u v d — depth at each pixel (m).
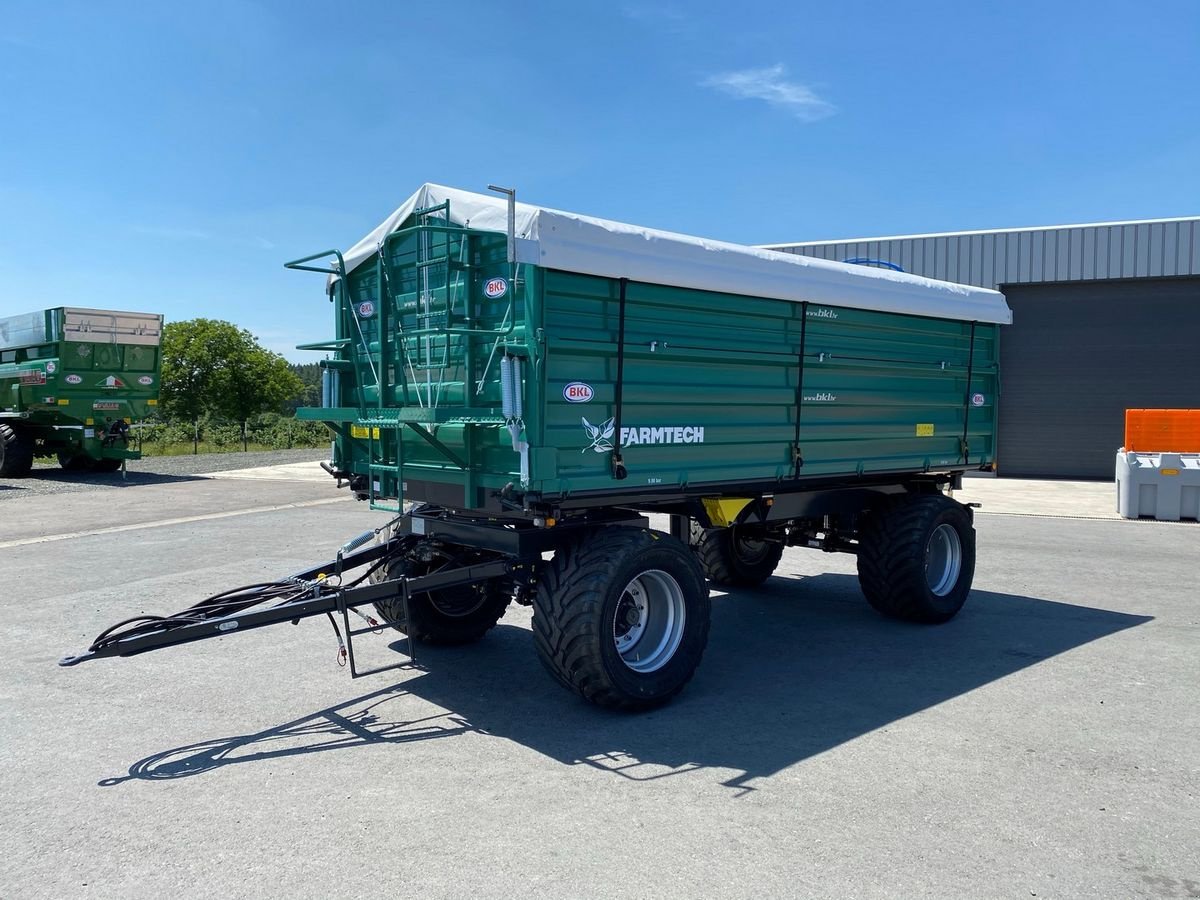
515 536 4.67
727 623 6.90
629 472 4.83
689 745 4.35
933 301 6.90
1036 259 18.84
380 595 4.71
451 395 4.91
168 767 4.07
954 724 4.64
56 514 12.76
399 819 3.53
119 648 4.05
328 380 5.91
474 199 4.68
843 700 5.05
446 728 4.59
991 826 3.47
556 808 3.63
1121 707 4.90
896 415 6.78
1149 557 9.87
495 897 2.94
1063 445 19.41
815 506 6.52
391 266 5.35
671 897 2.94
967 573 7.07
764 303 5.55
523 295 4.41
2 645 6.08
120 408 18.62
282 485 16.94
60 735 4.48
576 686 4.68
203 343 61.16
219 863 3.18
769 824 3.48
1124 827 3.47
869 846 3.30
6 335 19.27
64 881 3.05
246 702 5.00
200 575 8.31
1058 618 7.05
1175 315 18.23
